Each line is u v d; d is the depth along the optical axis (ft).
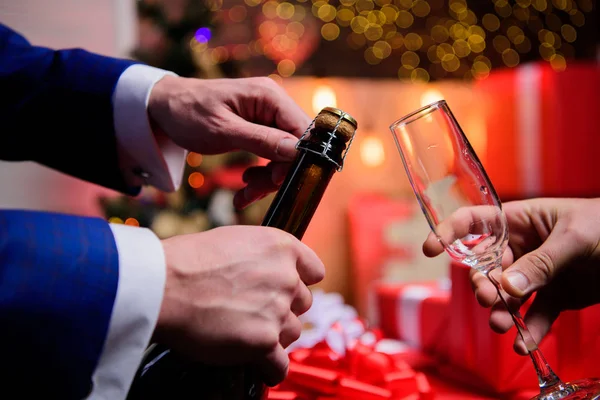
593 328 1.77
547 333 1.70
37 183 5.76
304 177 1.40
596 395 1.25
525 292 1.41
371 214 5.35
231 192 4.73
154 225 4.39
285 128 1.77
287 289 1.18
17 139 1.95
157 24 4.73
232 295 1.14
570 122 3.52
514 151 3.67
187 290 1.12
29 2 5.70
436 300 2.16
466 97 6.22
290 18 5.88
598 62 6.55
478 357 1.85
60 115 1.90
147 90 1.82
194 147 1.82
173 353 1.41
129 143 1.90
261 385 1.36
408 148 1.40
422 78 6.22
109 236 1.10
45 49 2.02
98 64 1.91
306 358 1.85
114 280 1.06
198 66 4.61
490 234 1.39
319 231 5.86
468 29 6.32
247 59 5.37
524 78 3.61
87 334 1.04
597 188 3.56
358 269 5.28
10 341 1.00
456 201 1.38
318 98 5.85
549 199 1.64
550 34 6.57
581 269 1.57
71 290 1.03
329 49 6.02
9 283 1.01
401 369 1.74
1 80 1.92
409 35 6.19
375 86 6.05
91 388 1.05
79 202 5.90
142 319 1.08
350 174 5.94
